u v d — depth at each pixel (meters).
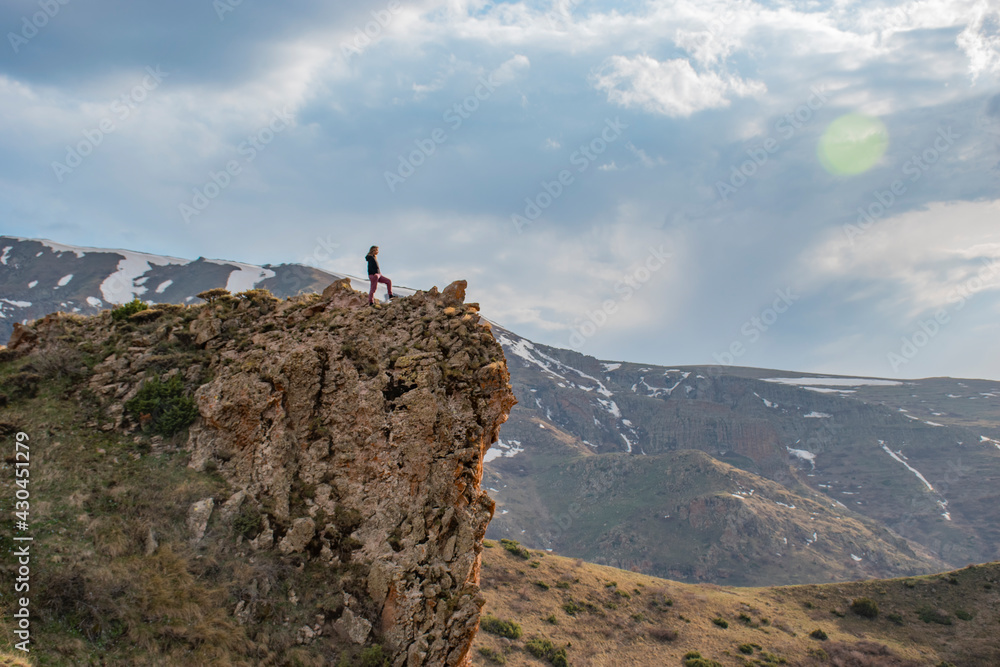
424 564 17.83
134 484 17.98
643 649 68.31
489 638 62.59
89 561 15.52
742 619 83.06
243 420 19.38
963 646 78.19
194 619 15.32
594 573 90.31
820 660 71.69
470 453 19.31
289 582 17.06
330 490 18.62
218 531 17.47
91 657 13.64
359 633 16.78
